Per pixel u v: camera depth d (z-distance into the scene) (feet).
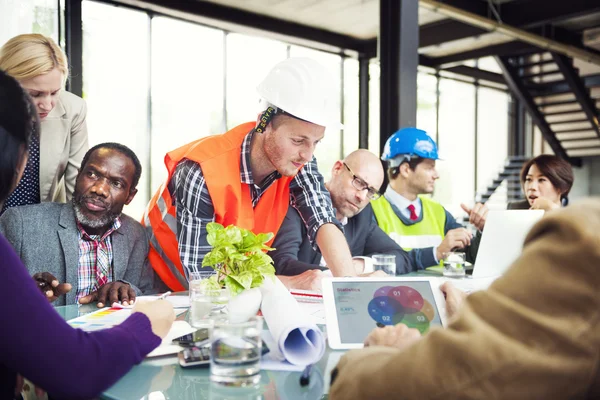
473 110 37.88
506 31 24.22
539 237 1.68
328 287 3.94
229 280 3.92
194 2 23.13
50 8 12.86
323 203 6.51
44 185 6.77
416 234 8.98
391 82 13.93
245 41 26.12
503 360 1.53
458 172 37.17
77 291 5.80
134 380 2.98
